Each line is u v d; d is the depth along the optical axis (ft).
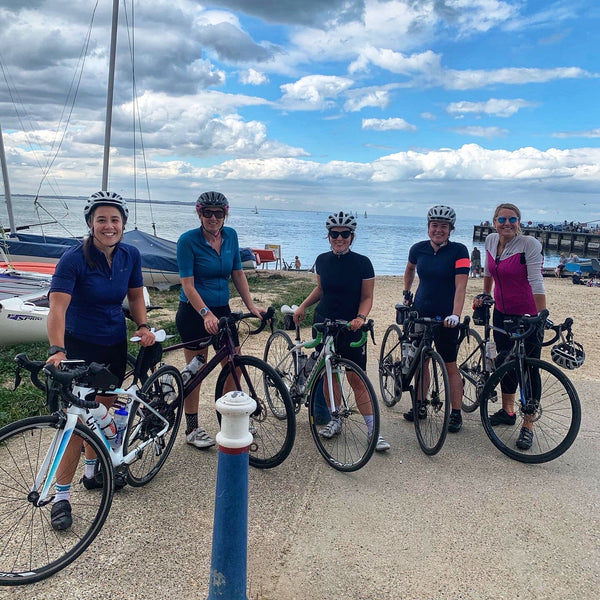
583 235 158.51
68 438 8.79
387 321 32.65
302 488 11.43
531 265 14.02
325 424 14.03
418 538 9.70
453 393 14.58
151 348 11.19
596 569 8.96
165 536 9.46
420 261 14.88
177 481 11.50
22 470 10.96
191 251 12.58
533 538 9.79
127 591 8.06
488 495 11.33
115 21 44.93
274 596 8.06
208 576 8.46
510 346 14.58
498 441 13.47
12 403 15.28
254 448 12.41
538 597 8.26
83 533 9.39
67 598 7.87
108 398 10.59
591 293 49.83
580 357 12.75
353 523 10.12
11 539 9.12
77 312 10.11
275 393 13.04
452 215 14.14
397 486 11.62
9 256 45.88
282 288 47.70
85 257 9.79
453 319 13.10
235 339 13.10
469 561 9.07
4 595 7.88
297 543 9.44
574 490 11.66
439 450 13.41
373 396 12.03
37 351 22.06
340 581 8.46
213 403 16.89
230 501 6.93
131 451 10.65
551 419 15.97
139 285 11.19
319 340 13.20
